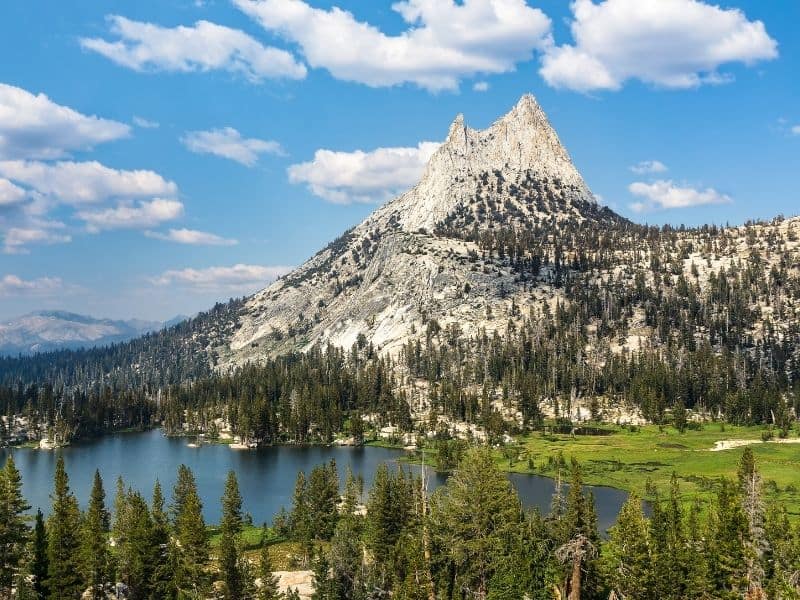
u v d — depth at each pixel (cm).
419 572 8700
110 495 18550
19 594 9150
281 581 11169
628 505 9669
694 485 17788
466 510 9125
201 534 10500
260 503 17825
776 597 8012
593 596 8531
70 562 9550
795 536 9706
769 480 16875
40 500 18150
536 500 17012
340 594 9656
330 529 13775
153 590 10138
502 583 8531
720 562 8825
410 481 13038
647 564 8338
